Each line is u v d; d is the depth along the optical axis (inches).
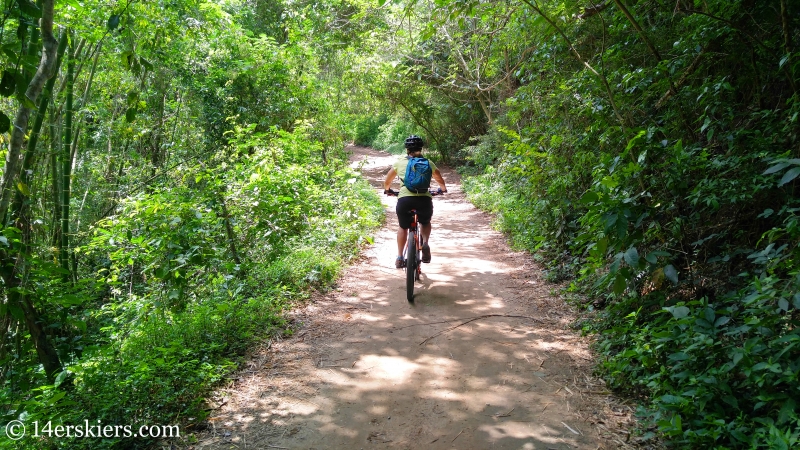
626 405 141.8
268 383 159.6
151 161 472.4
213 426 136.2
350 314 220.1
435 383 159.9
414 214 238.2
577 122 261.6
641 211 150.4
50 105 248.5
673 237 172.4
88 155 415.5
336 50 682.2
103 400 139.1
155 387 145.7
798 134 154.6
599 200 153.3
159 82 470.3
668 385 129.3
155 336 189.0
